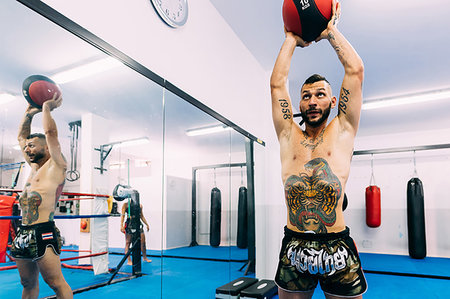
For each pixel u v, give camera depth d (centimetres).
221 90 311
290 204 131
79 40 160
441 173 679
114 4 185
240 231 349
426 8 299
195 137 277
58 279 147
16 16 135
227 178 327
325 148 128
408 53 380
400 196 702
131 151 205
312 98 133
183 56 250
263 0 299
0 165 124
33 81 141
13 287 127
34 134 140
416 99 505
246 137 364
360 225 727
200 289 281
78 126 164
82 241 163
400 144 718
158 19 223
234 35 349
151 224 223
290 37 141
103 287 176
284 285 123
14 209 128
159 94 224
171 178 247
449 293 378
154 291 222
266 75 436
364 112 574
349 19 318
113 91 188
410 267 538
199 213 285
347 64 125
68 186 156
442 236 659
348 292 113
